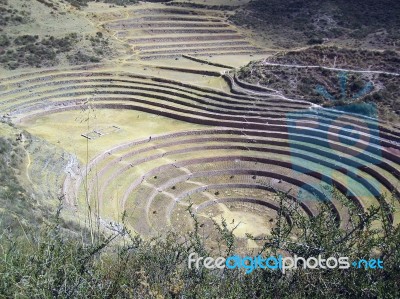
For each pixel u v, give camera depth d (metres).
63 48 81.06
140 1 111.38
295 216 13.51
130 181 52.09
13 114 64.50
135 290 11.94
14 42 79.00
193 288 12.55
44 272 11.23
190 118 66.06
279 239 12.86
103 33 89.56
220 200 51.78
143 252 13.69
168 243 16.73
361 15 105.19
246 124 62.94
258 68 71.75
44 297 10.53
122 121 66.19
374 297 11.41
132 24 97.44
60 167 48.25
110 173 52.41
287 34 103.31
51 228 13.59
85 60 80.25
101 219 39.03
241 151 59.69
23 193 37.56
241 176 55.84
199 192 52.97
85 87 73.69
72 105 69.00
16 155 46.59
